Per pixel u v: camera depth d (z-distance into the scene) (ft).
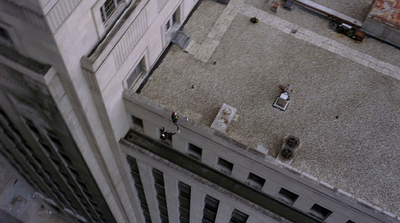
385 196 89.15
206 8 117.80
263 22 115.85
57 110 85.20
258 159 86.84
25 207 240.32
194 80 103.30
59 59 69.36
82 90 80.59
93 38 74.49
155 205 151.84
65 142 104.73
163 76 103.55
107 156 114.62
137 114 99.45
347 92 103.71
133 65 90.38
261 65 107.04
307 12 119.96
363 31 115.44
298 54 109.91
